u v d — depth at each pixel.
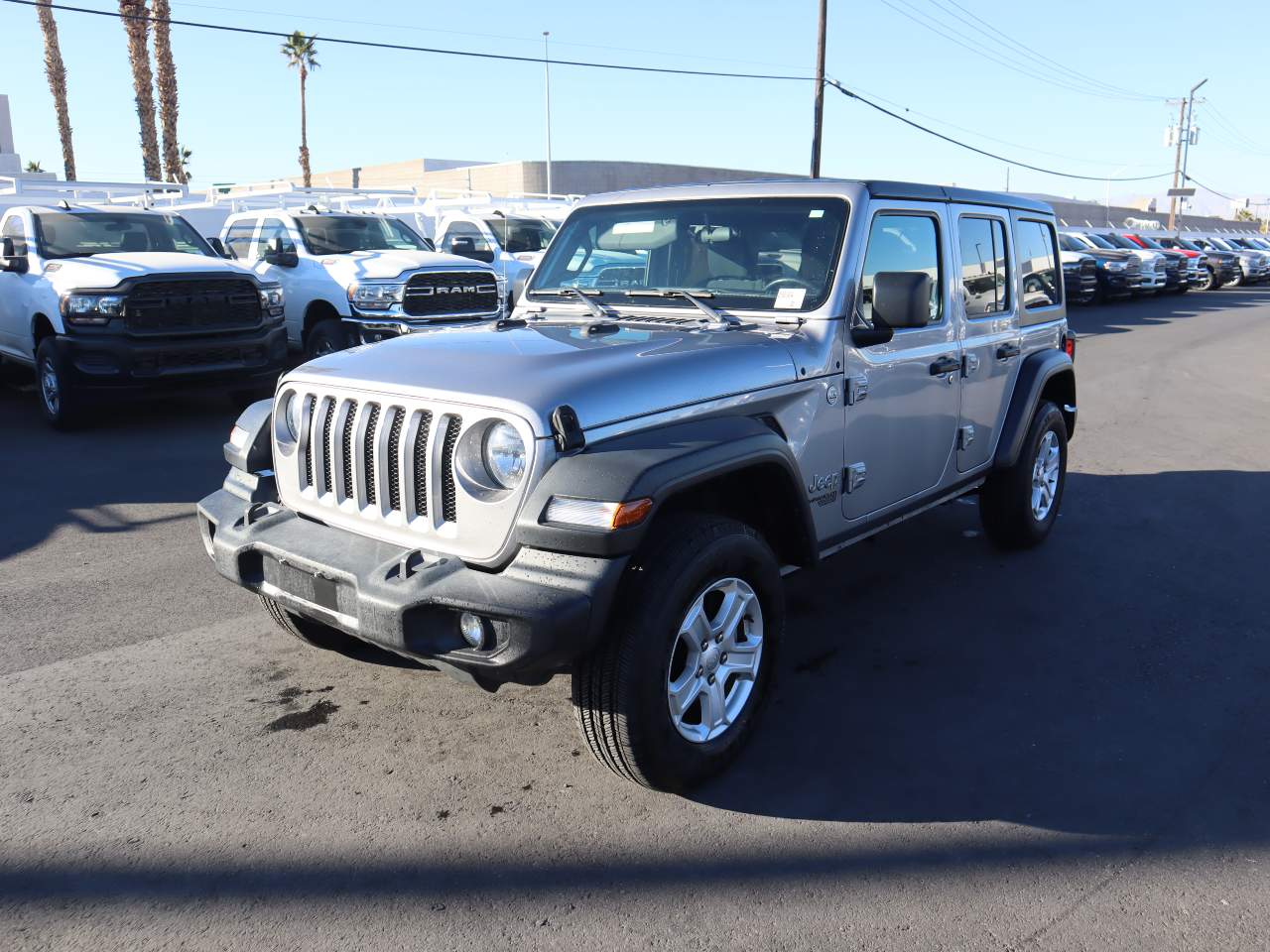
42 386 9.60
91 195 15.88
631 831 3.20
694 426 3.33
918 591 5.37
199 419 10.16
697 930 2.73
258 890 2.90
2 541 6.07
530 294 4.79
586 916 2.79
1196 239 39.38
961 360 4.89
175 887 2.91
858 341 4.04
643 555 3.15
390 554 3.26
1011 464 5.46
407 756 3.65
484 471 3.10
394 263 10.95
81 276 9.08
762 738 3.80
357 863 3.02
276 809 3.30
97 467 8.02
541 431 2.98
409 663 4.42
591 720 3.16
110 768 3.55
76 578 5.45
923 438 4.68
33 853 3.05
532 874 2.98
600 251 4.67
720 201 4.36
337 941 2.69
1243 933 2.73
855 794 3.41
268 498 3.84
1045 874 2.98
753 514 3.76
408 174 47.84
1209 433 9.87
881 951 2.66
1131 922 2.77
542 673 3.16
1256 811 3.32
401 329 10.73
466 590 2.94
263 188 18.27
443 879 2.95
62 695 4.09
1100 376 13.93
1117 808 3.34
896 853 3.09
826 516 4.10
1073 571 5.69
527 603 2.85
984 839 3.16
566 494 2.94
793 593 5.34
